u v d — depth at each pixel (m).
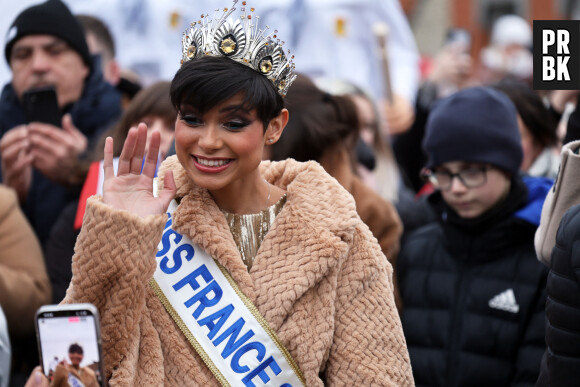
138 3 9.84
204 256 3.49
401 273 5.46
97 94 6.52
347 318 3.50
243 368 3.39
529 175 5.70
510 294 4.96
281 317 3.41
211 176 3.32
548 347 3.49
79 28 6.51
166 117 5.42
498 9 21.80
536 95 6.21
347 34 10.28
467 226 5.09
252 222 3.54
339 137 5.54
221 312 3.43
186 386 3.41
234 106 3.26
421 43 20.45
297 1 10.05
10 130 6.32
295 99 5.50
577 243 3.37
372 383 3.45
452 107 5.16
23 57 6.43
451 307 5.11
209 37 3.34
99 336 3.06
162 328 3.44
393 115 9.52
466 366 4.98
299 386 3.42
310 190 3.55
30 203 6.15
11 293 5.18
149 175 3.37
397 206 6.73
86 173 5.72
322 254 3.41
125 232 3.24
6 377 4.50
